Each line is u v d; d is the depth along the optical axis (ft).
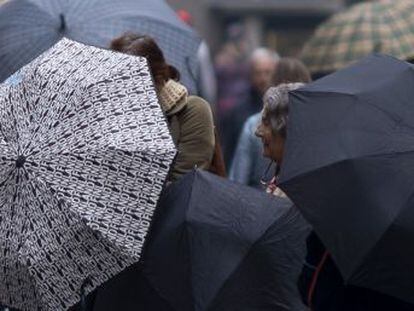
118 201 35.29
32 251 35.45
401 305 35.01
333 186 33.14
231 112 71.05
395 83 34.50
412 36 62.23
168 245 36.01
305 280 35.58
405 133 33.50
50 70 36.99
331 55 63.05
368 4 63.93
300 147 33.99
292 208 36.24
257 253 35.81
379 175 32.94
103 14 49.19
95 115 35.94
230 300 35.76
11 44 48.96
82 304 35.73
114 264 35.29
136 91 36.19
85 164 35.47
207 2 128.16
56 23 48.91
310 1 128.16
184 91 42.04
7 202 35.86
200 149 42.04
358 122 33.71
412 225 32.48
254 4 128.47
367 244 32.63
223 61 110.63
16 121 36.63
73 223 35.19
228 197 36.35
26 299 36.22
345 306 35.32
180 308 35.96
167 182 37.70
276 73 54.03
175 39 49.37
